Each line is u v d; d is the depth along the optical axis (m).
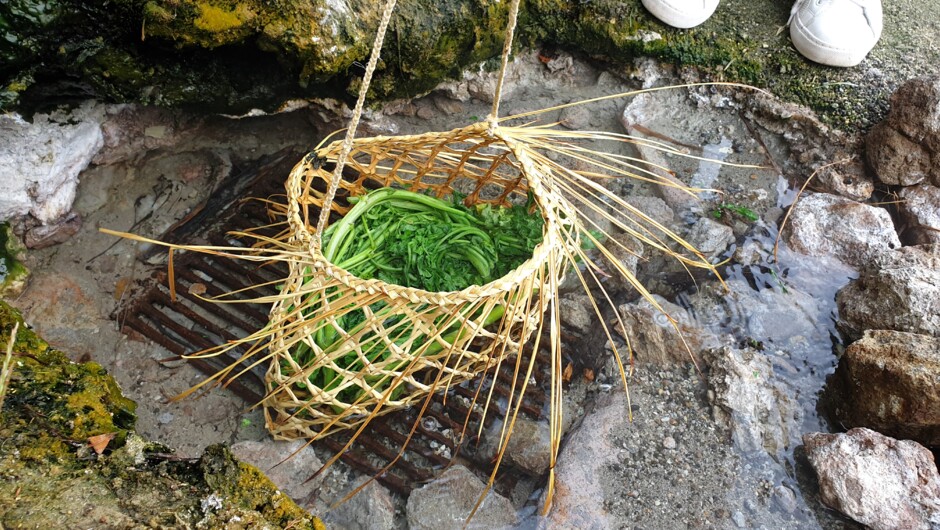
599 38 1.06
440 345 0.82
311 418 0.84
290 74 0.92
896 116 0.97
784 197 1.03
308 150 1.05
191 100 0.90
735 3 1.10
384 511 0.79
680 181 1.03
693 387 0.87
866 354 0.83
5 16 0.77
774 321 0.92
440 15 0.96
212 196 1.00
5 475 0.64
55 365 0.73
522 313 0.77
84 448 0.67
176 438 0.84
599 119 1.10
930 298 0.86
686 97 1.09
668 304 0.92
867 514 0.78
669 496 0.81
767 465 0.83
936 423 0.79
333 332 0.82
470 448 0.85
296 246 0.77
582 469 0.81
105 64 0.83
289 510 0.67
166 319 0.91
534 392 0.88
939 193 0.97
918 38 1.09
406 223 0.89
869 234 0.95
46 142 0.87
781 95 1.05
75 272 0.92
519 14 1.04
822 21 1.02
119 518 0.63
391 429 0.85
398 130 1.07
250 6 0.83
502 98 1.10
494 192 1.02
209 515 0.65
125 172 0.98
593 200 1.02
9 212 0.88
